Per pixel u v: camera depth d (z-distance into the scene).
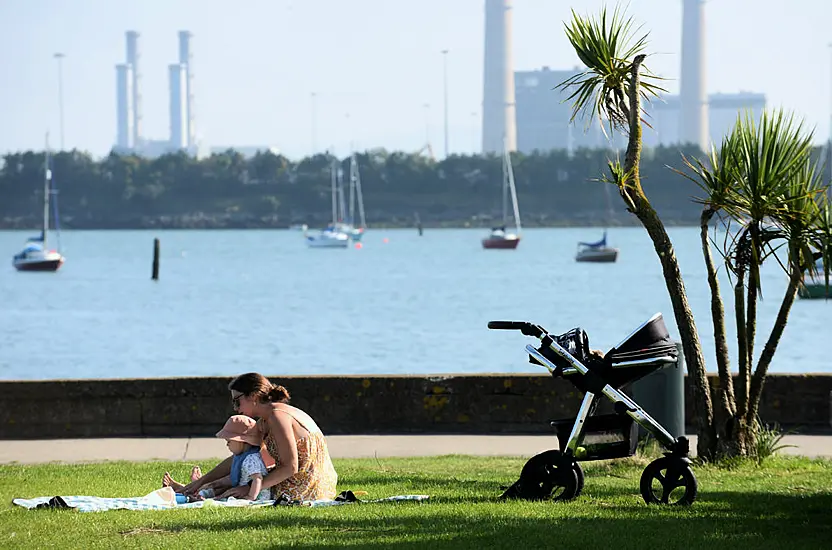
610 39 39.84
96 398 47.50
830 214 40.53
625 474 36.75
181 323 198.88
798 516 28.38
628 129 40.09
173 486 31.11
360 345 162.75
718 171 39.25
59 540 24.47
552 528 25.55
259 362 144.75
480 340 167.62
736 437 39.56
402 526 25.80
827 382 47.66
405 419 48.09
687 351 39.69
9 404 47.28
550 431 47.88
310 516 27.11
